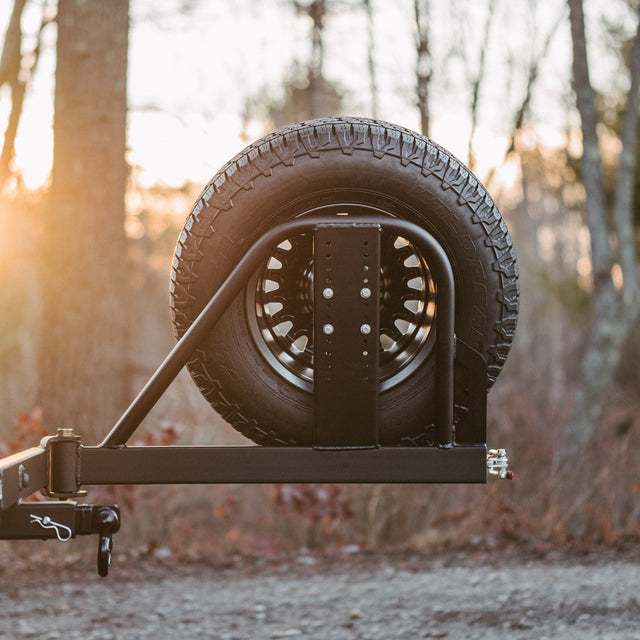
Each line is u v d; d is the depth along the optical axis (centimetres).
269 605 619
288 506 827
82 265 803
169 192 1759
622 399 1620
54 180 816
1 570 709
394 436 266
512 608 589
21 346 1638
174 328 269
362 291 250
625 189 1499
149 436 748
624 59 2161
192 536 913
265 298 275
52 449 263
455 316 266
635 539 801
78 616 591
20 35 1184
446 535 841
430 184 262
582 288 2498
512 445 1067
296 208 262
